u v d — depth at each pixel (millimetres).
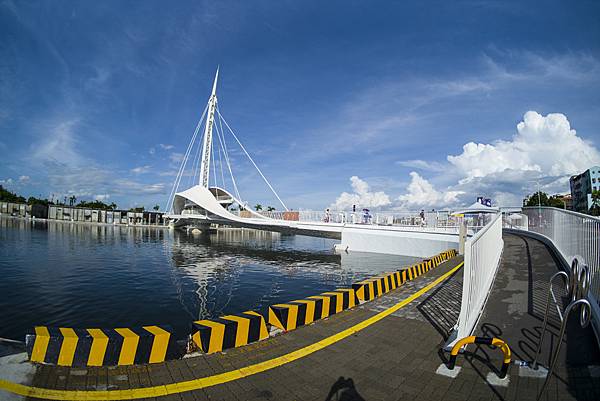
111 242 46062
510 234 21672
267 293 17484
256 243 57812
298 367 4449
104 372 4113
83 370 4129
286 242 63969
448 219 29656
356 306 7586
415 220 32594
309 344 5234
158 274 22453
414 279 11281
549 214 14578
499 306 6832
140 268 24734
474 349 5008
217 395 3730
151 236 63594
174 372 4207
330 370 4383
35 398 3512
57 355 4219
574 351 4820
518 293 7668
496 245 10492
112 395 3645
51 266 23484
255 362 4559
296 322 6090
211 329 4883
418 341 5426
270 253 38812
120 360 4324
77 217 111375
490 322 6012
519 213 25609
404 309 7336
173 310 13664
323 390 3902
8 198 124125
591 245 6641
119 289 17156
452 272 12805
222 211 55594
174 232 82000
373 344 5273
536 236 17812
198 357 4652
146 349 4473
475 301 6090
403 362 4637
